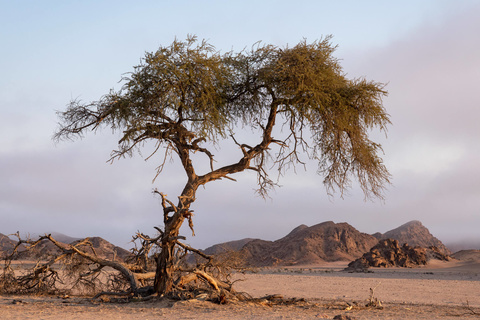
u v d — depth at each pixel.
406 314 19.28
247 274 65.88
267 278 57.69
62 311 16.59
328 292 38.06
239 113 21.62
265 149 20.97
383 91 20.91
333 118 20.41
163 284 19.86
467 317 18.77
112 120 19.72
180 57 19.27
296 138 20.80
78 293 25.38
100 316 15.45
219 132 19.16
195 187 20.00
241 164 20.50
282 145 20.95
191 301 18.92
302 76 19.62
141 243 23.03
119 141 19.45
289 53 20.38
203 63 19.12
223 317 15.71
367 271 106.19
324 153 21.03
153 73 18.98
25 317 14.71
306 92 19.89
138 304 18.83
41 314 15.61
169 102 18.62
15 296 22.08
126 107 18.97
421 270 127.44
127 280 22.66
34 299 21.00
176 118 19.81
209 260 21.69
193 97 19.50
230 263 21.92
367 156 20.73
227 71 20.06
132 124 18.88
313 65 20.48
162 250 19.98
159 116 19.36
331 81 20.20
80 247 23.31
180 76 18.67
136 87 19.14
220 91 20.20
